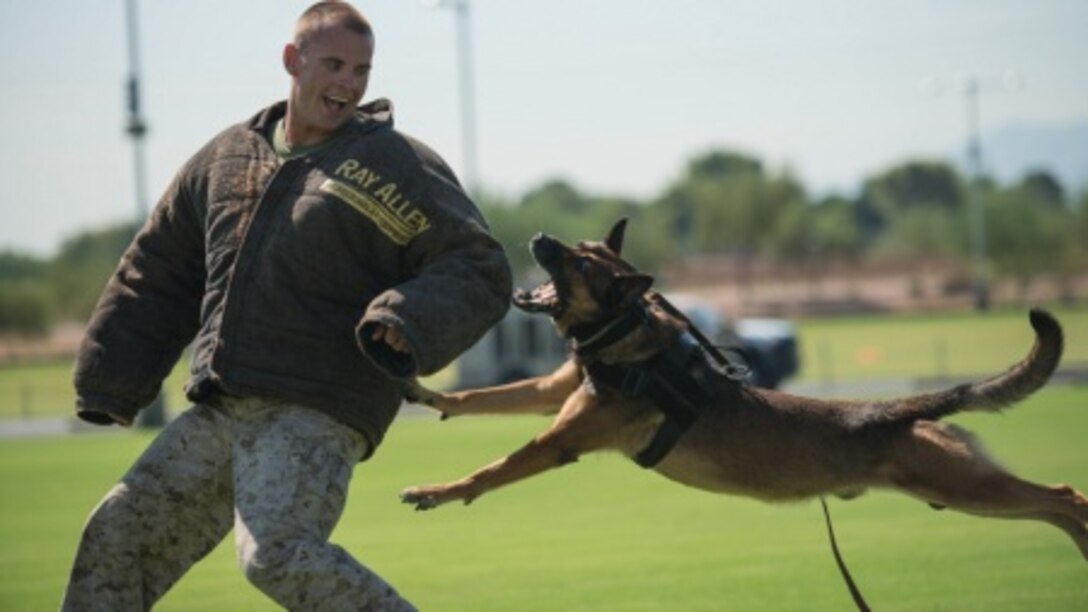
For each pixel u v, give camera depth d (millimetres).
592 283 13086
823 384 63000
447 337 9680
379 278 10156
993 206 171250
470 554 20172
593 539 21422
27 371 100500
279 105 10711
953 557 18078
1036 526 20875
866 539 20219
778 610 14852
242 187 10258
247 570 9492
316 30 10086
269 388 9766
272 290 9875
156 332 10812
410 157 10148
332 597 9344
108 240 171250
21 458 41250
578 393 13258
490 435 44094
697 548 20000
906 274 181625
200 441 10188
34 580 18250
